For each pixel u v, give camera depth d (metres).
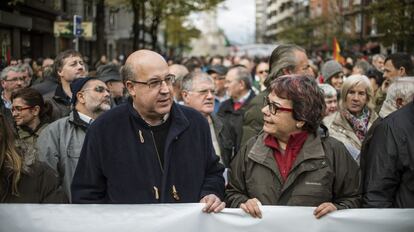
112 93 6.43
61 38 30.47
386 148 3.42
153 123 3.28
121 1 19.69
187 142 3.29
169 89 3.14
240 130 6.11
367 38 33.88
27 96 4.98
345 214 3.14
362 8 27.86
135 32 21.19
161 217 3.15
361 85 4.78
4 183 3.06
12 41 24.19
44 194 3.21
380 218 3.15
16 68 6.47
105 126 3.23
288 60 4.49
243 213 3.16
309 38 44.84
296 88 3.22
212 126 5.23
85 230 3.14
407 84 4.25
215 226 3.16
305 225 3.15
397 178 3.41
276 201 3.27
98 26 18.75
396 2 18.92
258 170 3.34
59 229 3.12
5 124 3.04
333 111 5.21
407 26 18.69
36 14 25.91
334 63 7.44
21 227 3.10
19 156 3.08
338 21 36.72
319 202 3.21
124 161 3.19
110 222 3.14
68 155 4.40
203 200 3.20
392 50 24.58
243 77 6.76
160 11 21.84
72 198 3.30
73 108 4.62
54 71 6.26
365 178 3.59
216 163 3.48
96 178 3.24
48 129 4.51
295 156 3.29
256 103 4.64
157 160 3.23
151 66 3.10
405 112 3.46
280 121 3.24
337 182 3.29
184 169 3.25
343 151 3.34
